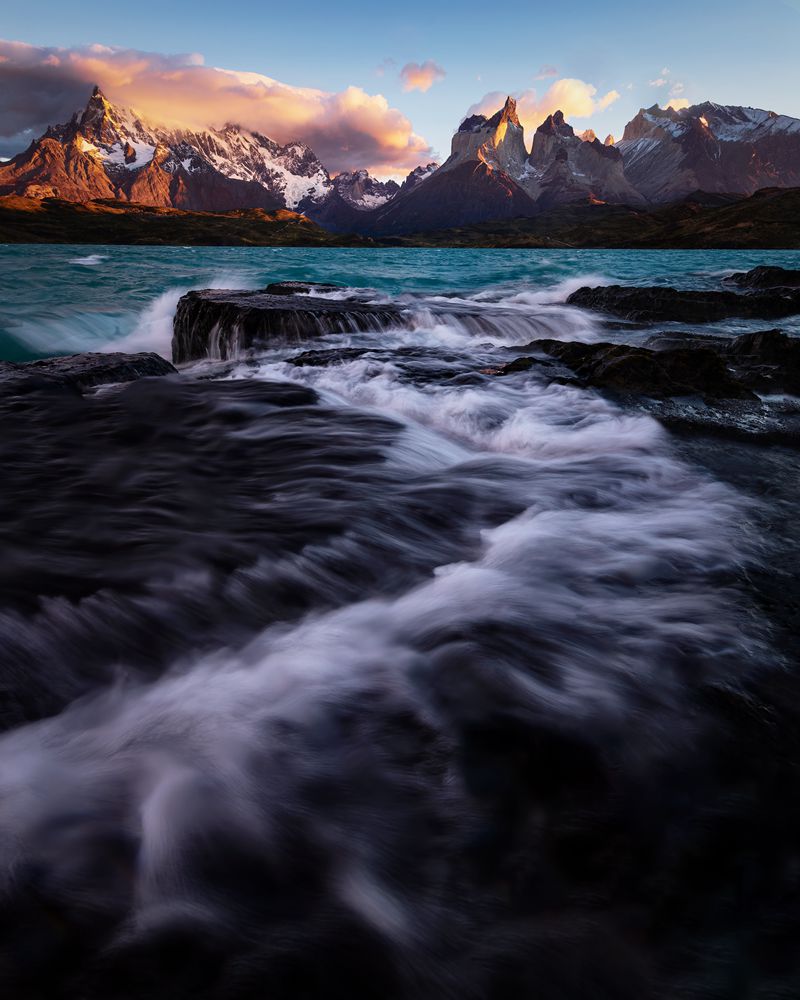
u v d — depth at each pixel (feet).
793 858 6.66
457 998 5.46
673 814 7.13
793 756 7.87
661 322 51.34
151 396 24.22
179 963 5.57
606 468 18.65
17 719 8.53
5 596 10.80
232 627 10.69
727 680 9.18
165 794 7.28
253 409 23.13
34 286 79.71
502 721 8.36
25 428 20.45
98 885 6.23
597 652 9.79
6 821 6.87
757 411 24.12
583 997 5.51
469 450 21.66
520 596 11.44
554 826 6.99
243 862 6.57
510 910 6.16
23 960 5.54
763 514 15.29
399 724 8.38
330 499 15.84
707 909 6.15
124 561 12.26
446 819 7.07
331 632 10.50
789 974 5.61
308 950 5.74
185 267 124.57
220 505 15.29
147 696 9.07
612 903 6.20
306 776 7.60
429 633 10.33
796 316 53.67
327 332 42.11
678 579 12.10
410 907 6.20
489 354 34.96
